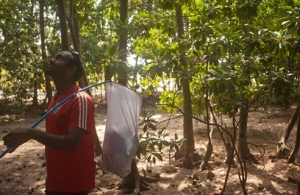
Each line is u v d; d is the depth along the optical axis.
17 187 5.70
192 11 6.46
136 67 4.61
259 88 4.42
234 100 4.19
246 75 4.00
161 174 6.13
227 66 3.98
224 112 4.23
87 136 2.58
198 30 4.68
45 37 15.35
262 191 5.34
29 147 8.17
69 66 2.64
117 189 5.50
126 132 2.88
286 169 6.32
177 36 6.53
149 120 4.57
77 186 2.56
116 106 2.91
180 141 4.65
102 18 12.45
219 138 8.59
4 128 11.26
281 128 9.97
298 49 3.74
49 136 2.37
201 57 4.81
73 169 2.55
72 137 2.40
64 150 2.39
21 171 6.48
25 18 13.61
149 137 4.58
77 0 7.37
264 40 3.86
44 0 13.71
